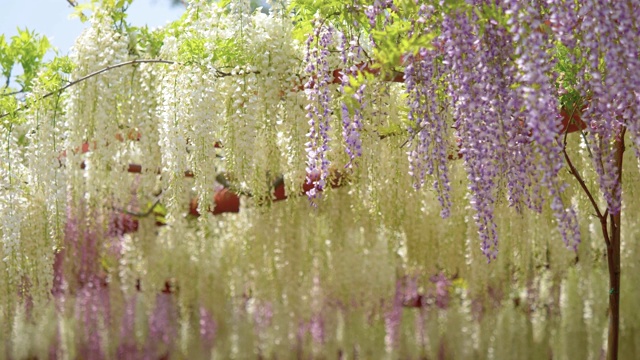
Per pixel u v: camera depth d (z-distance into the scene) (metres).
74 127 4.17
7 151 4.39
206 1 3.99
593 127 3.04
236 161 3.97
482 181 3.14
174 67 3.89
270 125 4.06
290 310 7.29
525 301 8.43
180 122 3.87
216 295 7.77
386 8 3.17
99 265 5.96
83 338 9.58
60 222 4.39
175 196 3.96
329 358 9.33
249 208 6.37
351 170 4.23
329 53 3.68
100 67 4.10
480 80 2.95
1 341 9.16
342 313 9.05
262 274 6.57
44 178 4.33
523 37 2.57
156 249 7.22
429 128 3.24
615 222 3.71
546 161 2.61
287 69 4.03
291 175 4.22
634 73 2.60
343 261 7.07
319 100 3.45
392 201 4.52
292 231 6.23
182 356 9.84
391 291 7.64
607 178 3.07
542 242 6.00
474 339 9.16
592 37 2.65
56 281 7.09
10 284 4.84
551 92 2.88
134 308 10.02
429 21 3.03
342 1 3.24
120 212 5.51
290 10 3.86
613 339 3.72
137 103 4.25
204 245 7.65
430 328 9.40
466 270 6.20
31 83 4.35
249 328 9.66
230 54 3.94
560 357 8.26
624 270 7.18
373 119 3.86
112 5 4.12
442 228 6.09
